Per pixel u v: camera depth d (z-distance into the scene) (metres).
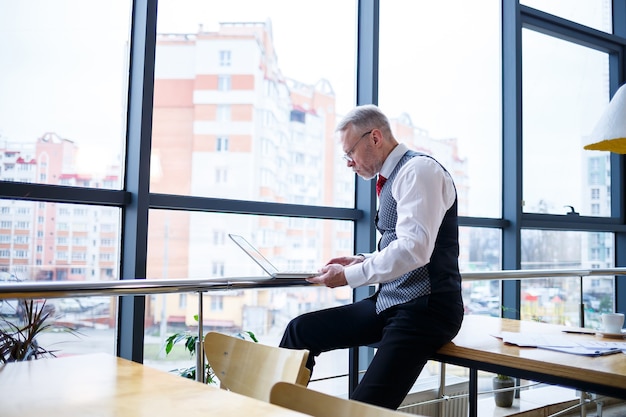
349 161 2.20
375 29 3.53
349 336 2.12
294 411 1.00
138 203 2.64
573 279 4.68
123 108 2.73
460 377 3.88
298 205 3.27
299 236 3.33
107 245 2.68
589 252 4.84
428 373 3.74
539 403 3.94
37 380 1.23
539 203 4.52
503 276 2.74
